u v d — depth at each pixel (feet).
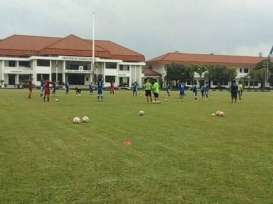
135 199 26.03
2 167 34.47
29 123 66.74
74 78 392.06
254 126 65.36
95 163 36.01
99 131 57.16
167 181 30.12
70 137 51.29
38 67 379.96
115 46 424.46
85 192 27.48
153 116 82.07
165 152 41.22
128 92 261.65
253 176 31.50
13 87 349.00
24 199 25.95
